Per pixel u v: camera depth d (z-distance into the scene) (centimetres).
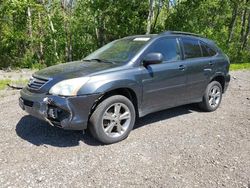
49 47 2080
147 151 489
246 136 566
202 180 405
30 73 1360
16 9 1761
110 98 504
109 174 415
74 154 472
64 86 473
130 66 539
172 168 436
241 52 2939
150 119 654
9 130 566
